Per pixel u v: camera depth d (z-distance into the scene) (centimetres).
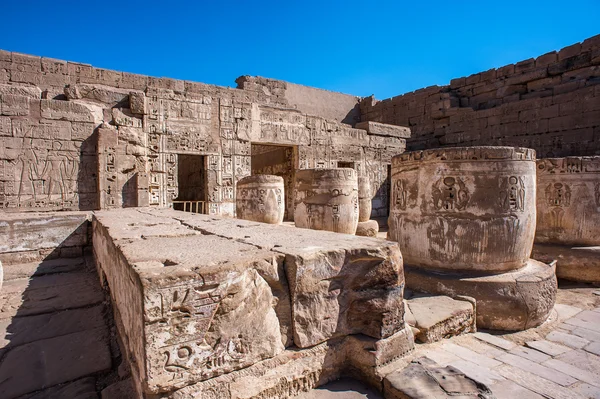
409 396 221
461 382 239
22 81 1304
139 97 1097
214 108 1263
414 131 2023
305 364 236
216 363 199
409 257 480
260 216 874
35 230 638
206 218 560
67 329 364
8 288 503
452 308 375
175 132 1189
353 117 2338
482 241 420
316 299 242
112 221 514
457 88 1889
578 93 1413
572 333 392
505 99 1691
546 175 658
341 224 761
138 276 185
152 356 179
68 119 986
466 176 425
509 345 355
